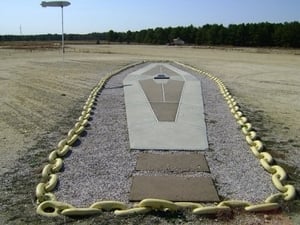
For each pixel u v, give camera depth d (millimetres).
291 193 5500
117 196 5535
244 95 14641
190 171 6477
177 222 4836
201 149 7660
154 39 88125
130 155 7293
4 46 55688
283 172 6270
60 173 6375
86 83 17219
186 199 5418
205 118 10258
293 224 4805
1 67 24703
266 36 68750
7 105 12172
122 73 20312
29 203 5320
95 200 5414
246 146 7914
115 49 52812
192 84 16094
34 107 11859
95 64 27203
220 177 6250
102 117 10250
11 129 9219
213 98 13180
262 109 11984
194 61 31344
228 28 73625
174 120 9945
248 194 5637
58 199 5441
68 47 55406
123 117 10250
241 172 6473
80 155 7266
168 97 12984
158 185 5879
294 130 9398
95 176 6254
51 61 29672
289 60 33750
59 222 4828
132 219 4895
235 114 10609
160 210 5062
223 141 8242
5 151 7531
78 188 5801
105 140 8234
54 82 17594
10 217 4934
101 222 4828
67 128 9305
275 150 7734
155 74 19719
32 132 8953
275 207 5129
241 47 66188
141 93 13711
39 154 7367
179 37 83500
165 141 8148
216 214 4980
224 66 26984
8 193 5625
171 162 6898
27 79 18688
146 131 8906
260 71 23891
